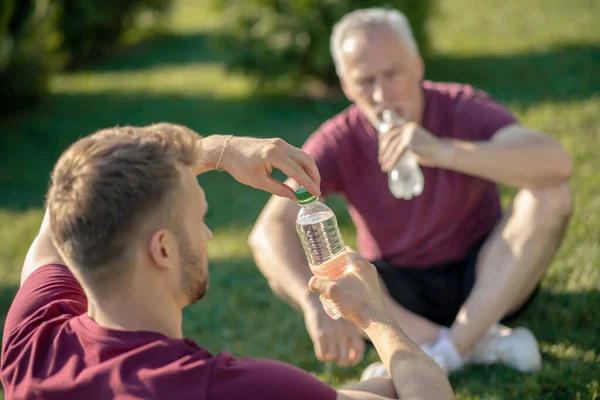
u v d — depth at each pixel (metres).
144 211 1.43
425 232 3.18
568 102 6.39
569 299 3.41
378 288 1.81
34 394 1.48
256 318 3.80
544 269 2.96
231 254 4.61
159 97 8.43
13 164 6.86
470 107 3.16
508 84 7.23
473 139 3.12
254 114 7.48
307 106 7.64
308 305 2.80
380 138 2.99
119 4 10.87
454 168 2.88
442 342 2.93
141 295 1.47
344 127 3.23
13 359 1.58
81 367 1.46
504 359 2.96
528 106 6.47
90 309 1.53
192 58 10.23
